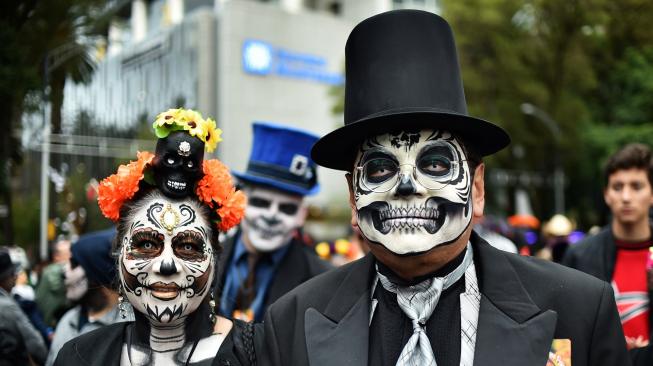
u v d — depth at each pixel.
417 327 2.15
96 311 3.43
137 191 2.40
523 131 25.12
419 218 2.18
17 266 5.15
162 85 30.45
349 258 7.76
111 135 22.55
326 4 40.38
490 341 2.12
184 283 2.32
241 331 2.48
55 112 10.12
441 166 2.22
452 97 2.24
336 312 2.33
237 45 32.72
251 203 3.96
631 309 3.49
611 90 27.53
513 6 24.97
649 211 3.69
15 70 8.41
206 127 2.41
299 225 4.08
